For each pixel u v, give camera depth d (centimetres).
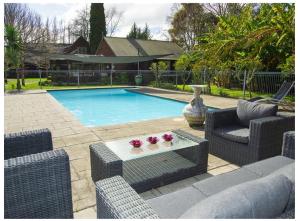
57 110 876
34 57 2452
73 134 564
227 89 1544
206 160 369
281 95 944
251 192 133
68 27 3847
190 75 1802
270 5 1305
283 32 987
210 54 1330
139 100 1424
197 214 119
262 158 372
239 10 2506
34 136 311
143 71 2059
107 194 182
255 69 1206
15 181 209
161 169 365
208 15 2942
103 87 1803
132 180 331
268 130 372
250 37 1106
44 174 220
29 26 2727
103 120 966
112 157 293
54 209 230
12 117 752
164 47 2733
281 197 139
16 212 214
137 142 370
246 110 438
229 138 404
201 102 632
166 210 202
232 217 119
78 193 308
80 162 400
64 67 2759
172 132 436
